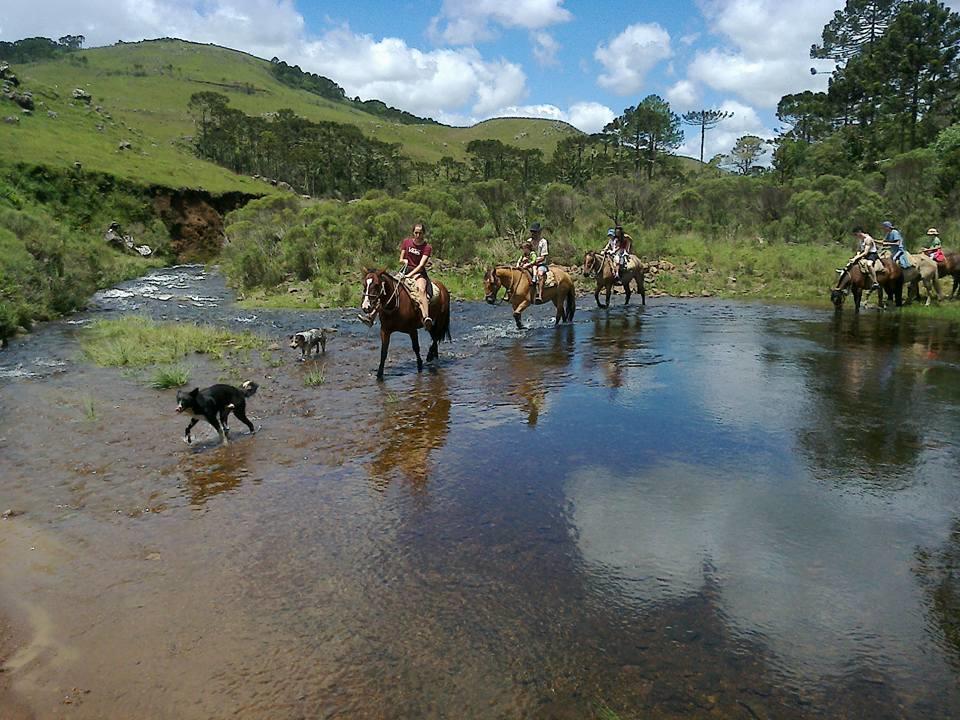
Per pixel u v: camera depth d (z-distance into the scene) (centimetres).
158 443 797
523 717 350
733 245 3058
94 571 507
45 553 535
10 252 1933
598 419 871
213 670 391
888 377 1072
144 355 1280
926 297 1978
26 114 5481
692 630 426
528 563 511
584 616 442
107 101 11650
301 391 1033
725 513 594
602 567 504
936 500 614
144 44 19588
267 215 3694
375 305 1027
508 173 9344
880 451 743
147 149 6178
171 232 4803
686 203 3972
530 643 414
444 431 831
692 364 1188
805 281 2317
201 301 2284
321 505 619
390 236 2730
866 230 3092
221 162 8362
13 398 1002
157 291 2627
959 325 1562
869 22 8256
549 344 1394
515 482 669
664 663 394
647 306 1989
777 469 695
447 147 15225
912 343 1355
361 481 675
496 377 1109
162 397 1003
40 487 669
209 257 4809
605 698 365
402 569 504
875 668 389
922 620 434
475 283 2261
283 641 418
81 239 3469
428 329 1162
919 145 6172
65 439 815
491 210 3325
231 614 448
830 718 349
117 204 4472
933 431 805
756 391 1000
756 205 3903
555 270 1585
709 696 366
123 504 627
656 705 359
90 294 2356
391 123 18212
